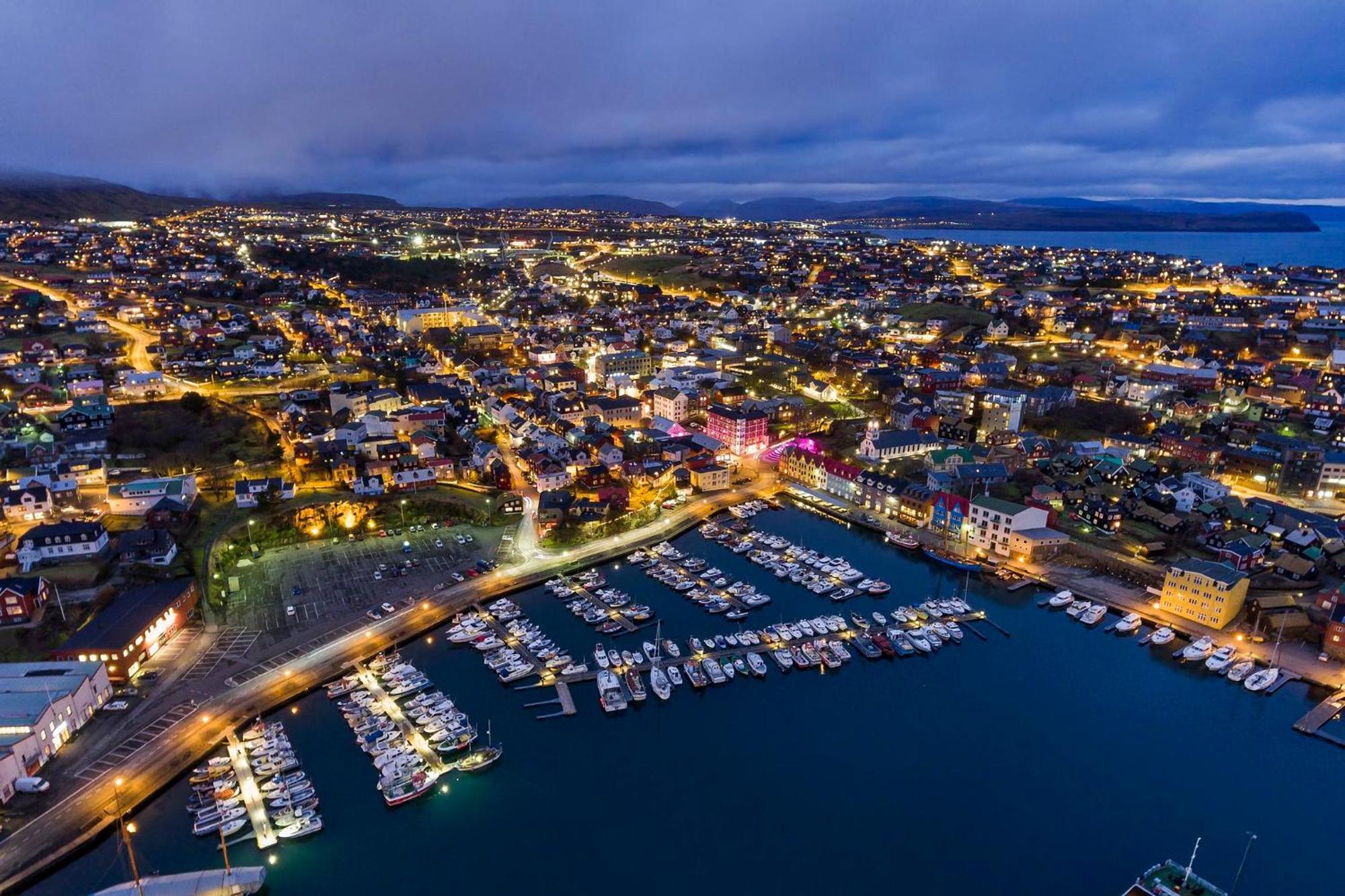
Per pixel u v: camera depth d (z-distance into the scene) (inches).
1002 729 4697.3
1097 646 5521.7
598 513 7199.8
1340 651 5270.7
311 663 4987.7
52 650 4788.4
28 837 3636.8
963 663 5334.6
